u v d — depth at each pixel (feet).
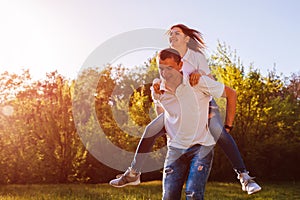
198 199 12.07
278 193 37.73
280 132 54.49
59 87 47.75
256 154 52.65
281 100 57.72
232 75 53.47
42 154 47.21
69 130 47.14
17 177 47.11
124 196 31.01
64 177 47.60
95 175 48.03
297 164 55.31
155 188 37.68
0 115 47.55
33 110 48.16
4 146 46.52
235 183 47.50
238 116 53.36
